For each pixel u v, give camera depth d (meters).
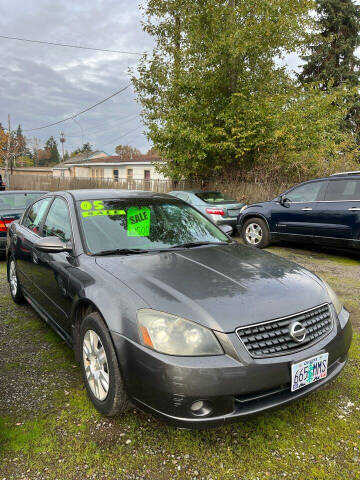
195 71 13.09
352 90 12.73
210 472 2.08
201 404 2.07
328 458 2.19
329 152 12.15
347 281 5.95
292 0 12.60
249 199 13.18
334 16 23.52
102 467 2.11
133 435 2.37
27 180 34.19
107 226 3.28
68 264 3.04
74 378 3.04
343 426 2.47
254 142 12.18
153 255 2.99
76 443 2.30
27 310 4.64
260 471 2.09
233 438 2.35
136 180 20.44
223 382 2.01
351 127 21.81
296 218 8.11
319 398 2.78
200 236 3.56
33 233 4.18
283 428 2.45
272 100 12.39
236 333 2.10
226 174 14.17
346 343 2.56
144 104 14.80
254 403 2.13
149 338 2.12
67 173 47.38
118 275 2.59
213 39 13.11
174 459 2.17
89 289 2.59
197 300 2.25
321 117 12.31
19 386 2.92
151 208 3.66
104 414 2.46
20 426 2.45
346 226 7.22
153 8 14.36
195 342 2.07
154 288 2.37
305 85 13.14
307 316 2.36
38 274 3.74
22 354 3.46
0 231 7.17
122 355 2.21
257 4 12.22
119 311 2.30
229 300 2.27
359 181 7.20
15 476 2.06
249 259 3.03
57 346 3.62
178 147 13.58
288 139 11.88
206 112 13.15
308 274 2.92
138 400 2.17
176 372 2.00
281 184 12.64
